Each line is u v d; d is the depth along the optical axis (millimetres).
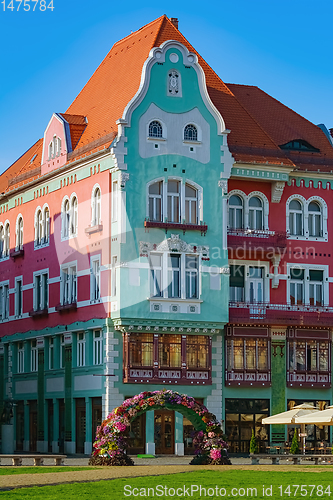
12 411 65812
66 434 58344
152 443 54219
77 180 58938
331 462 49781
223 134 57188
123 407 41781
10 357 67438
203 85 56875
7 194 68625
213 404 56219
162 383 54656
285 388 58219
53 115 61969
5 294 69562
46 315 62156
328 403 59281
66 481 32844
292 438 57562
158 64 55781
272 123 63312
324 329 59531
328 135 64188
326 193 61219
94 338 56219
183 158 55906
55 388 60344
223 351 57000
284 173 58969
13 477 34062
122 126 54531
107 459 40875
